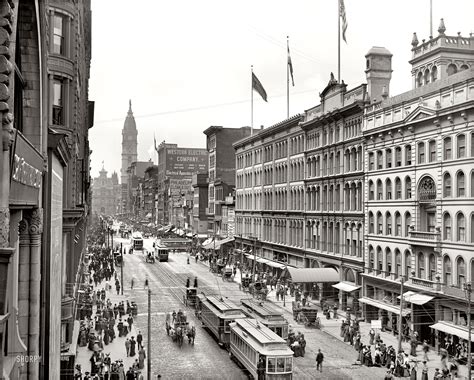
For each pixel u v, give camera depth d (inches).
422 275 1577.3
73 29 1283.2
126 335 1604.3
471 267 1360.7
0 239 385.1
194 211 5152.6
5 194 389.4
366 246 1888.5
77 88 1439.5
